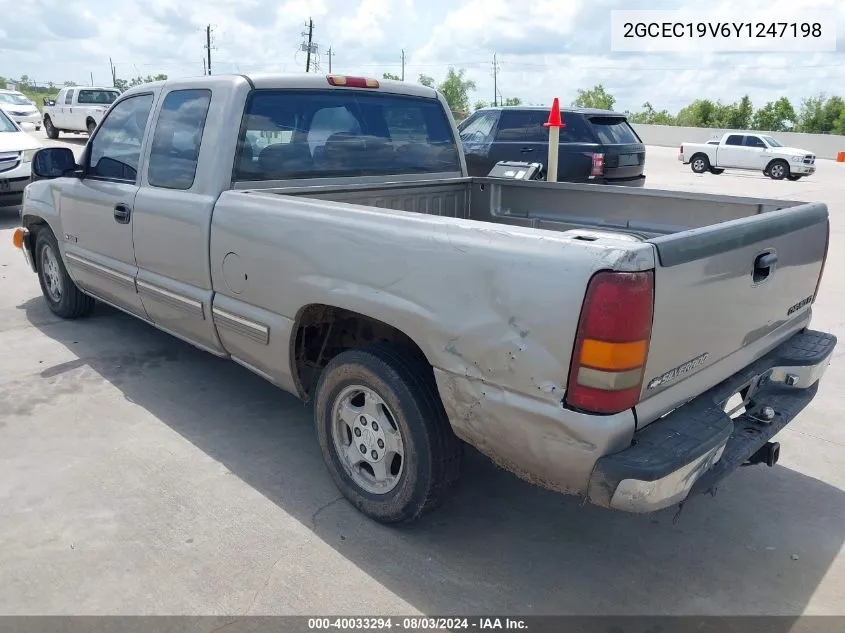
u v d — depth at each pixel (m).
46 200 5.41
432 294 2.68
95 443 3.88
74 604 2.69
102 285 4.96
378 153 4.45
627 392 2.31
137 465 3.66
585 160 10.84
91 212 4.80
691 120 66.00
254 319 3.53
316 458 3.79
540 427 2.45
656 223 4.04
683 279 2.40
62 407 4.30
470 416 2.68
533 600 2.78
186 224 3.85
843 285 7.70
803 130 62.72
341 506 3.36
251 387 4.66
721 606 2.77
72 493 3.39
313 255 3.12
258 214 3.40
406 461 2.99
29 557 2.94
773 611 2.75
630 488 2.31
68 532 3.10
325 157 4.18
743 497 3.54
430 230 2.68
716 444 2.47
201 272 3.83
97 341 5.45
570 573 2.94
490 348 2.52
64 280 5.66
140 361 5.06
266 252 3.37
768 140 23.94
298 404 4.43
